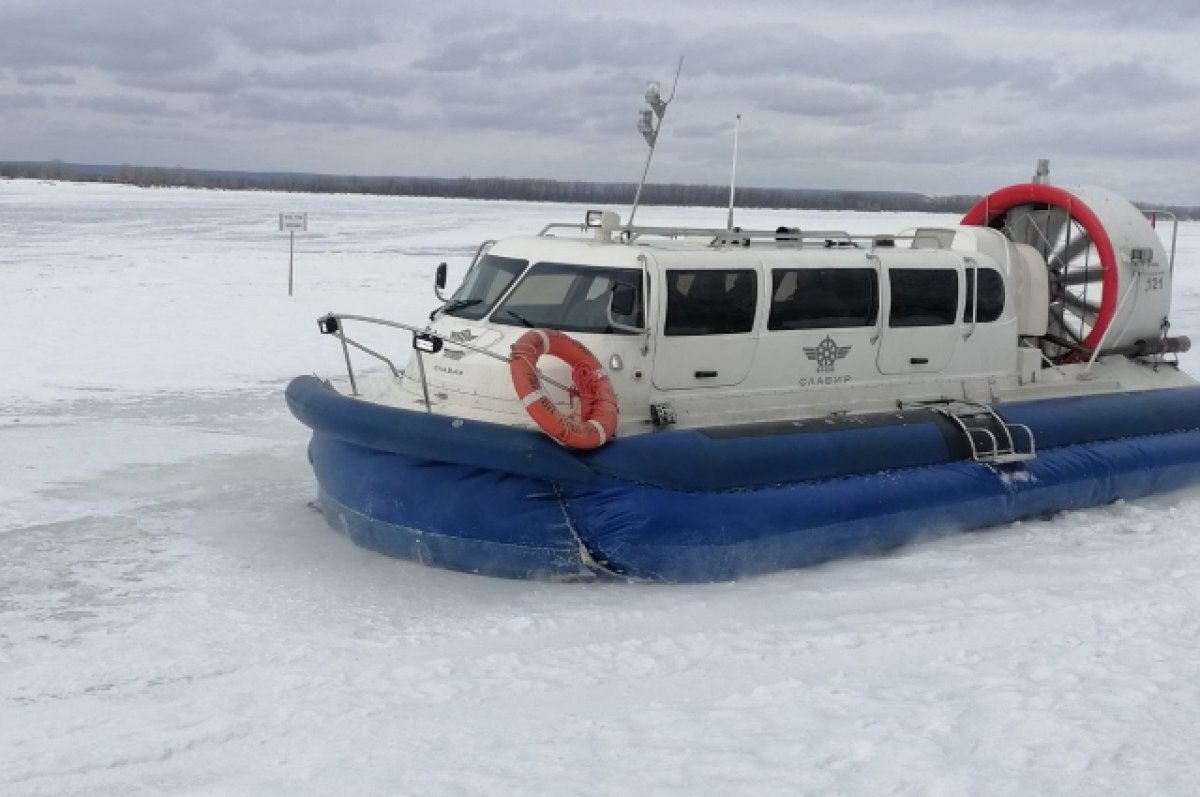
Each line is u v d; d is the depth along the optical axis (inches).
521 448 277.3
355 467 305.0
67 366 557.6
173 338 633.6
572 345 291.4
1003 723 192.4
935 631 245.1
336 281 932.0
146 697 212.5
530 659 229.6
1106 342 410.3
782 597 279.6
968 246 381.4
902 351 351.9
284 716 202.2
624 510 283.3
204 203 2783.0
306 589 277.6
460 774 178.4
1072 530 347.3
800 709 201.3
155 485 367.6
